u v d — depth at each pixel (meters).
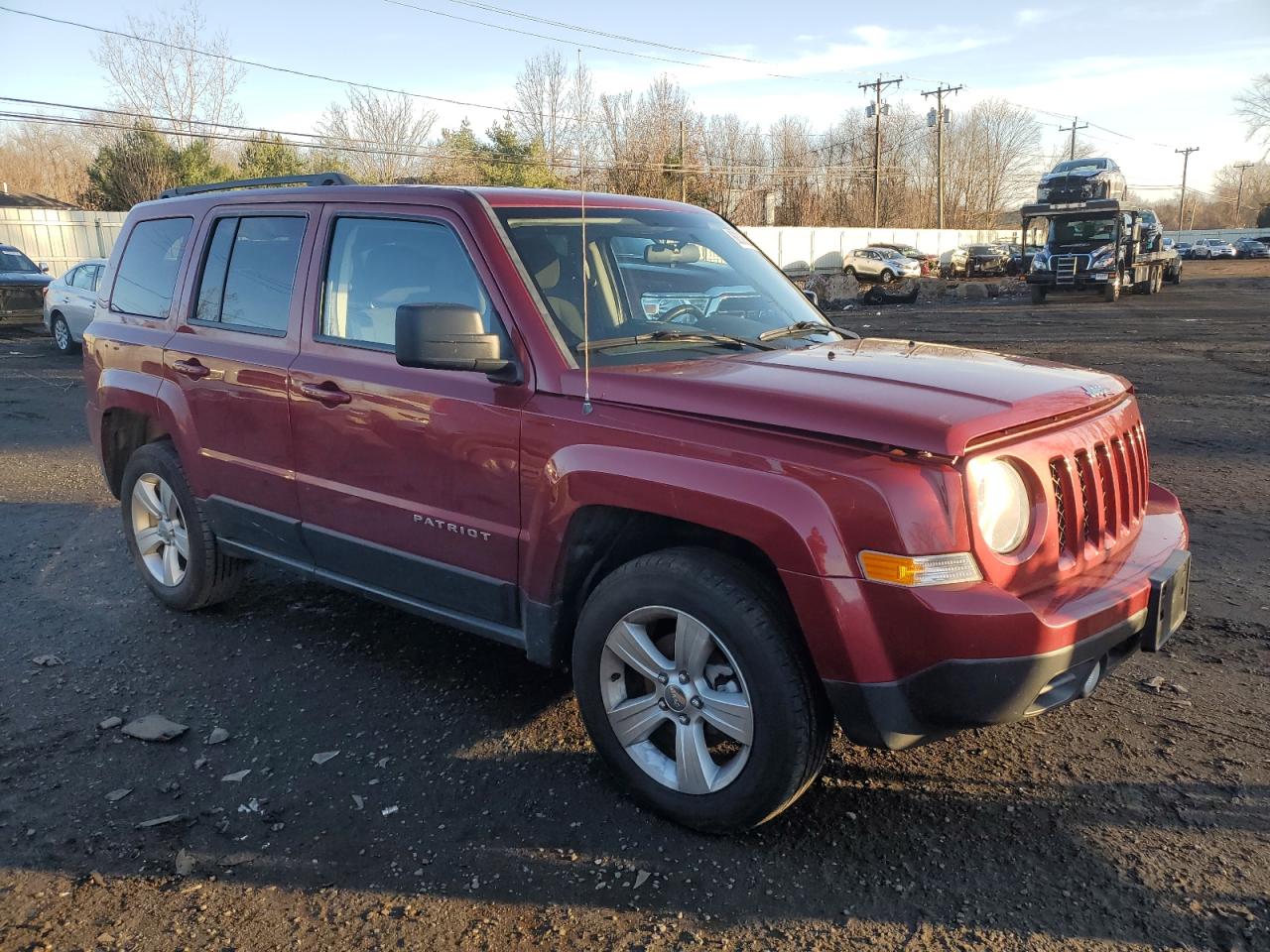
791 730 2.82
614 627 3.14
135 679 4.23
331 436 3.89
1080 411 3.07
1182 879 2.81
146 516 5.09
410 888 2.85
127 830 3.14
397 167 45.53
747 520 2.78
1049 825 3.08
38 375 13.96
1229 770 3.37
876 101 56.78
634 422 3.04
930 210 81.69
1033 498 2.85
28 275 18.77
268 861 2.98
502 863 2.96
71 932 2.68
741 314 3.93
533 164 44.25
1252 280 41.09
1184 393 11.59
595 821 3.16
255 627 4.80
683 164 48.94
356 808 3.25
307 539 4.10
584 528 3.22
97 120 42.19
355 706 3.96
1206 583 5.20
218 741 3.69
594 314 3.49
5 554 5.99
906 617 2.61
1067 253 28.61
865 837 3.04
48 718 3.89
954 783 3.32
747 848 3.00
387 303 3.77
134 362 4.90
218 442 4.43
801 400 2.81
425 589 3.73
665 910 2.73
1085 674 2.88
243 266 4.41
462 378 3.47
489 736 3.71
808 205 65.94
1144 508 3.47
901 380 3.03
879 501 2.62
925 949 2.56
